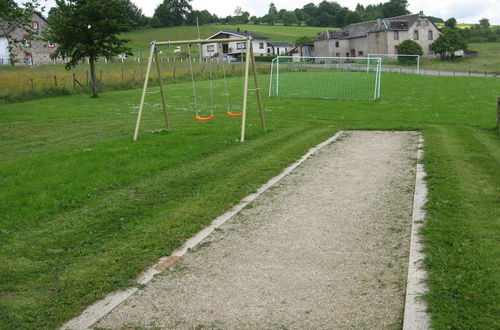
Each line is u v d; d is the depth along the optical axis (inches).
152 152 436.5
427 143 458.6
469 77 1658.5
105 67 2118.6
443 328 142.5
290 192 308.2
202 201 289.1
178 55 2859.3
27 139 549.6
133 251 216.1
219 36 2881.4
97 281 187.8
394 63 2564.0
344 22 5295.3
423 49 2962.6
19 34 2209.6
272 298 171.3
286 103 949.8
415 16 2942.9
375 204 274.8
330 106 889.5
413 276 177.2
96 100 1082.7
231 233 237.9
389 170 357.4
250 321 157.0
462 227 221.3
